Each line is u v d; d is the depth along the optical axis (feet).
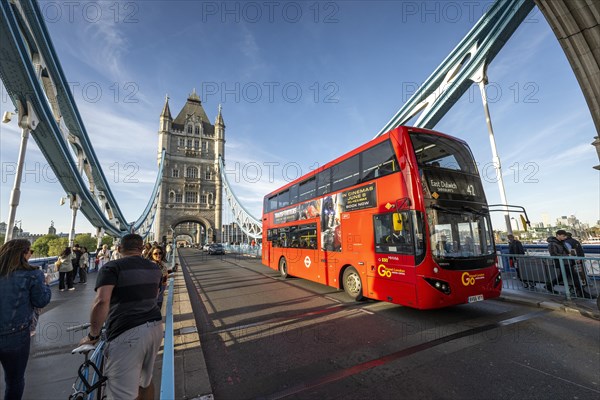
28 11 42.39
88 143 73.36
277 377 12.05
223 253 118.93
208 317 21.67
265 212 49.60
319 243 30.19
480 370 12.11
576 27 13.55
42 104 42.52
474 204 20.92
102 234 88.33
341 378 11.78
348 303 24.44
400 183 20.10
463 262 18.97
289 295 28.76
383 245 21.38
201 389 10.78
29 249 9.69
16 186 35.06
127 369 7.34
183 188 247.09
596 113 13.78
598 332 16.16
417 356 13.62
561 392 10.33
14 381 8.76
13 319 8.77
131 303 7.82
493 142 40.73
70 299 27.73
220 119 279.08
